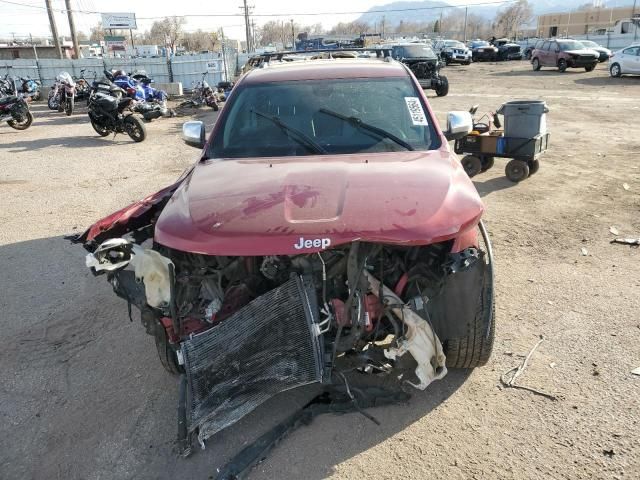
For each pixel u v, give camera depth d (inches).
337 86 160.9
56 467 112.2
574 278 182.9
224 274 114.7
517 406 122.1
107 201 299.1
